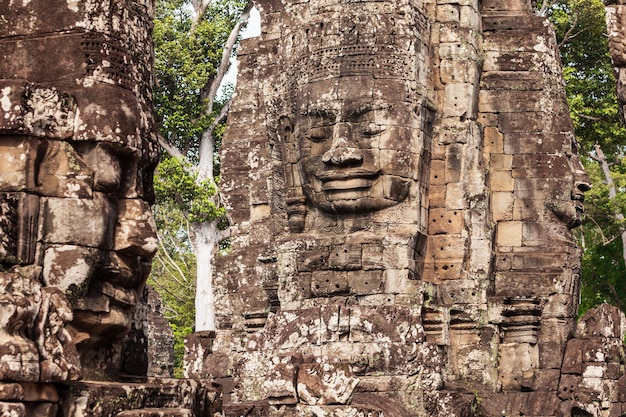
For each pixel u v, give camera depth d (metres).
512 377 18.23
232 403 15.62
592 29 31.86
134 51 10.45
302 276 17.48
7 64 10.09
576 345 18.36
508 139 19.16
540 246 18.92
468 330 18.00
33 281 8.59
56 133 9.86
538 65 19.30
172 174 31.39
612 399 18.50
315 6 17.91
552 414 17.77
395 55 17.50
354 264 17.19
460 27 18.62
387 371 16.02
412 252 17.41
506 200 19.06
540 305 18.45
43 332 8.54
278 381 13.56
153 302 24.34
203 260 31.78
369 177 17.23
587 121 32.22
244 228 21.69
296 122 17.75
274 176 18.77
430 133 18.14
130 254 10.23
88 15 10.13
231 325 21.28
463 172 18.20
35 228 9.65
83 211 9.82
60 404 8.71
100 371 10.22
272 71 21.09
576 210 19.55
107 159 10.00
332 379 13.44
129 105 10.17
